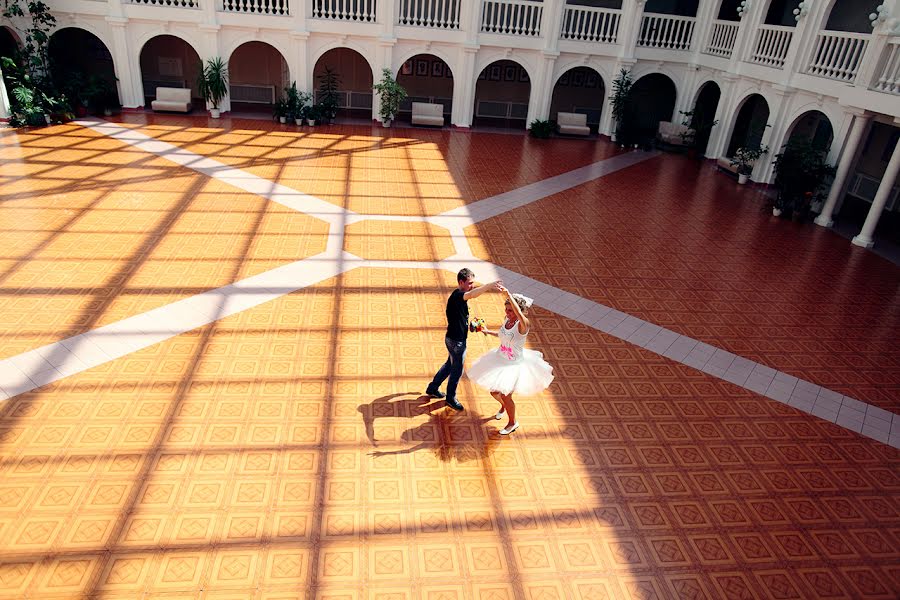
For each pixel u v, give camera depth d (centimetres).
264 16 2141
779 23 2139
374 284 1089
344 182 1631
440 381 781
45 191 1377
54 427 688
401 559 568
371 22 2209
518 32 2305
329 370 836
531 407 807
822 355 994
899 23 1427
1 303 923
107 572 529
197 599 513
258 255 1159
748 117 2391
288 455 679
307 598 523
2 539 550
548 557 586
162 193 1430
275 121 2262
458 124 2434
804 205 1645
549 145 2323
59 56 2305
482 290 690
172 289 1006
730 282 1241
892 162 1429
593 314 1063
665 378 895
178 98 2212
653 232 1489
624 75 2384
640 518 641
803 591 574
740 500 678
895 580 595
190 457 662
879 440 798
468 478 673
